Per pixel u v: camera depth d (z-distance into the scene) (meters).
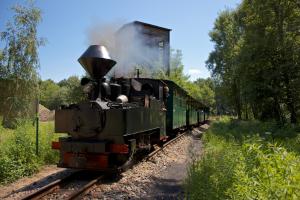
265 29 21.38
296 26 20.08
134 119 9.82
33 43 25.12
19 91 24.48
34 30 25.39
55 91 97.94
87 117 9.31
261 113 23.50
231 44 38.19
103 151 8.84
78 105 9.52
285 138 13.72
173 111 16.94
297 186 4.04
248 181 4.85
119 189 7.77
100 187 7.89
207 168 7.34
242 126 21.41
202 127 36.47
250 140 8.41
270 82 20.62
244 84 21.98
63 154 9.35
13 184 8.34
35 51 25.27
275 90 19.88
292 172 4.55
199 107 36.81
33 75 25.02
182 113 21.31
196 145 17.41
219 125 26.89
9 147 9.61
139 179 8.91
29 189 7.70
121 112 9.12
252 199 4.23
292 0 20.28
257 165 5.96
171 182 8.80
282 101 20.84
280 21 20.67
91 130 9.26
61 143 9.30
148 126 11.41
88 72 9.98
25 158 9.48
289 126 17.52
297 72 19.77
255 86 20.77
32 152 9.87
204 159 8.34
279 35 20.38
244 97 23.45
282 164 4.88
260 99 21.31
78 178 8.84
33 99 24.77
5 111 23.62
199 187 6.31
